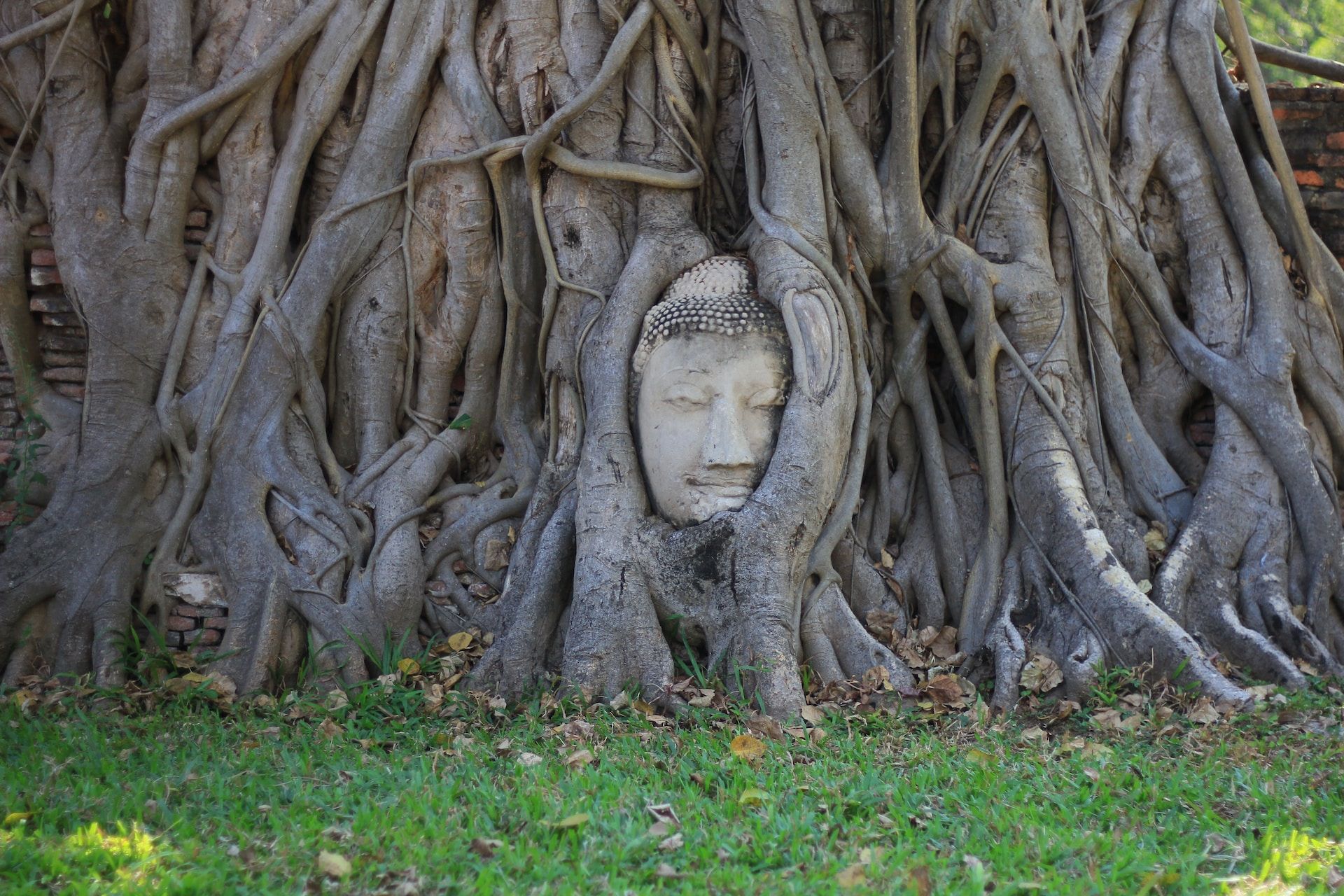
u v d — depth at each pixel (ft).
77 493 20.57
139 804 13.75
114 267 21.62
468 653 20.58
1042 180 22.80
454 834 12.94
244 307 21.89
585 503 19.81
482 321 23.29
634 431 20.29
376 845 12.52
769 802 13.94
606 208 22.47
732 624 18.81
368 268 22.97
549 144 22.13
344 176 22.61
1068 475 21.13
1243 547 21.21
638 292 21.06
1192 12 23.27
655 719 17.72
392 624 20.49
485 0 23.24
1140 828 13.51
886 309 22.90
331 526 20.84
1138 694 18.20
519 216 23.22
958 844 13.01
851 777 14.99
